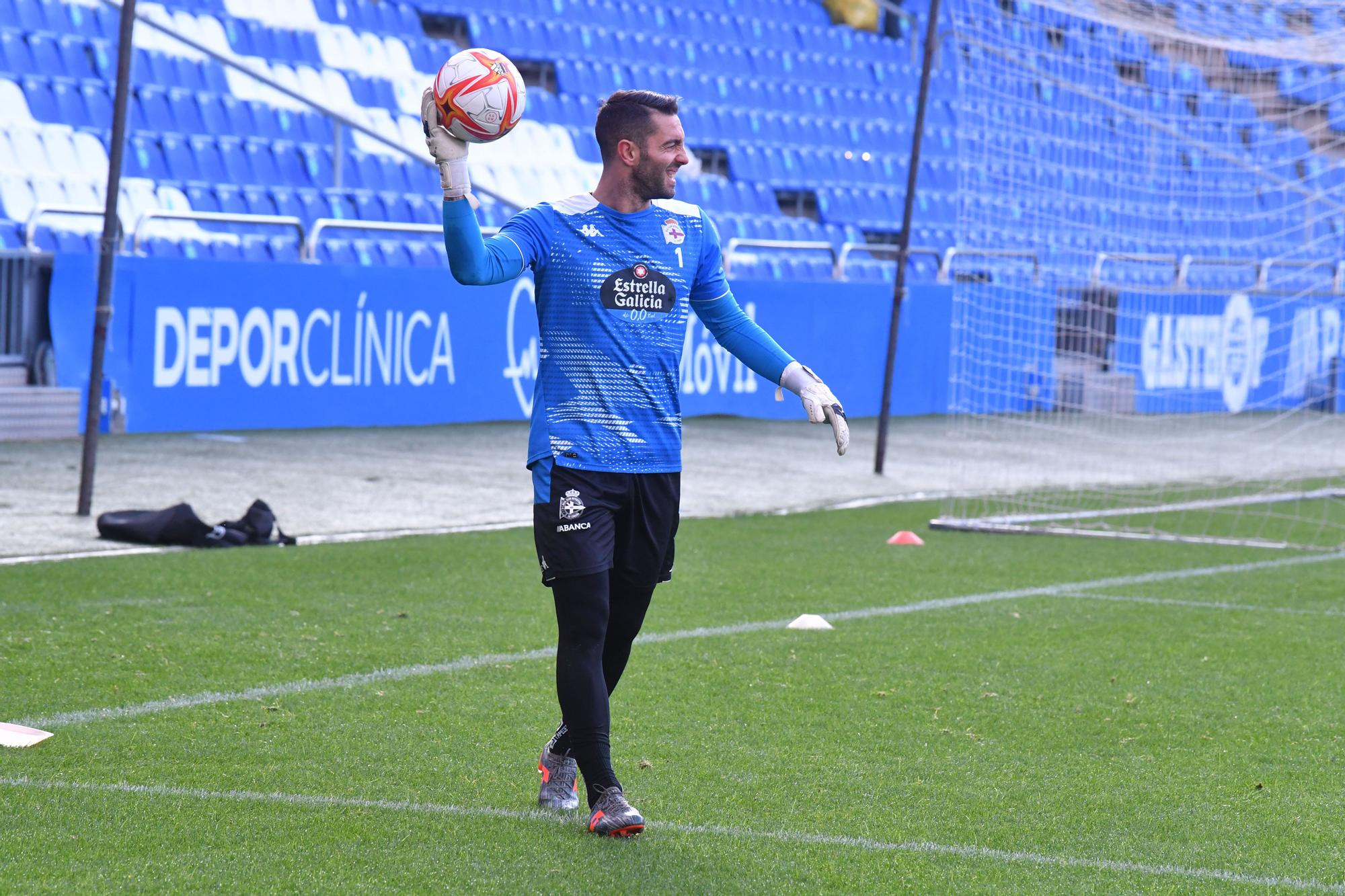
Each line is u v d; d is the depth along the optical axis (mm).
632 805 6426
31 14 25969
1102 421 29109
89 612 10133
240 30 28562
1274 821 6516
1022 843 6117
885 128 36844
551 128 31188
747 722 7980
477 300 23859
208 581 11406
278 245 24453
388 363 22859
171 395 20750
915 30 39562
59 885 5273
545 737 7547
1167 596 12297
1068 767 7309
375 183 27469
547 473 6043
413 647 9500
